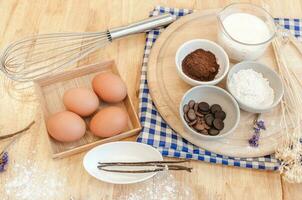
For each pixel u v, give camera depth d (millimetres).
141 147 620
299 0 808
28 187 604
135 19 770
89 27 750
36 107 666
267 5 800
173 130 660
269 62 726
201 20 755
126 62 724
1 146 630
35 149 633
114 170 605
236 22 713
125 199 612
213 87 648
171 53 716
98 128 608
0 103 663
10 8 749
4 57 687
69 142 633
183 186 625
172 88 684
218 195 625
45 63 703
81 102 613
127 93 653
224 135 610
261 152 643
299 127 642
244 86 656
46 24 743
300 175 601
